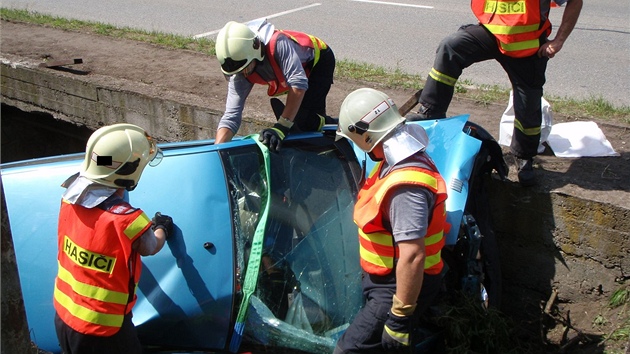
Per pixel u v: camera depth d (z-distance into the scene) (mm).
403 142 2883
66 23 9508
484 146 4172
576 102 5922
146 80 6914
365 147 2998
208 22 10156
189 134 6207
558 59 7762
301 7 11000
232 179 3348
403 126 2951
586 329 4250
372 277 3092
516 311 4660
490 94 6262
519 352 4168
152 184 3330
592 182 4363
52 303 3150
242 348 3041
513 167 4578
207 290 3027
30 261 3244
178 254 3115
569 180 4406
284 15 10484
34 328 3102
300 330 3172
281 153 3611
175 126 6285
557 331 4367
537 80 4223
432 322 3766
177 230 3176
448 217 3633
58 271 3086
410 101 4629
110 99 6742
